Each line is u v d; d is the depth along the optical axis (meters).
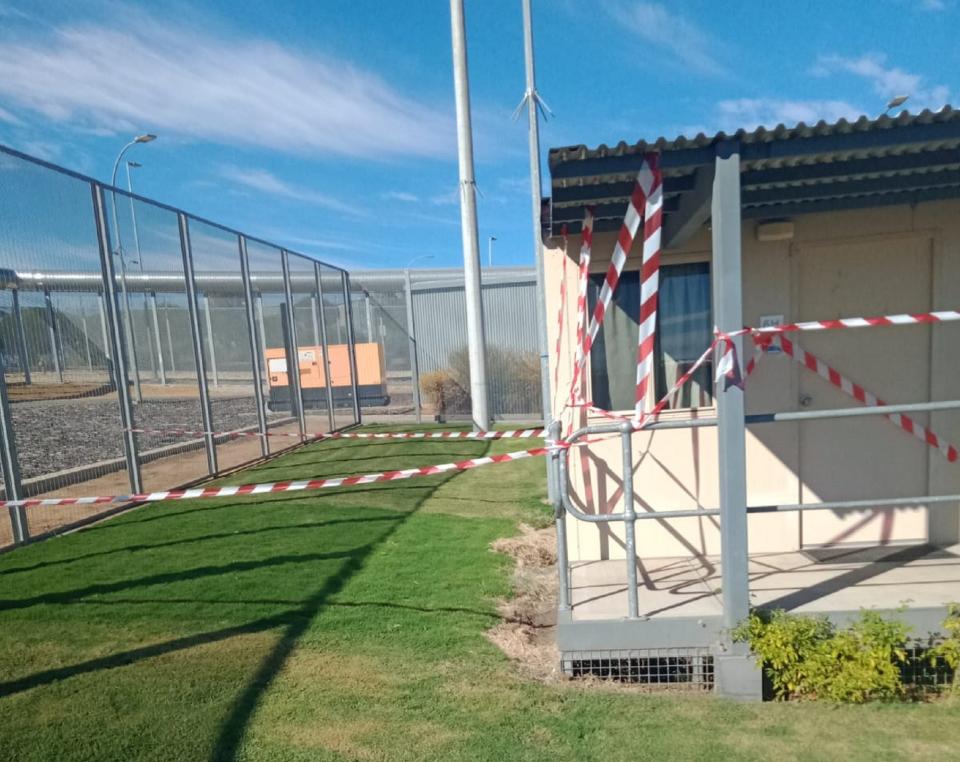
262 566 4.98
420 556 5.21
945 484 4.32
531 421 14.02
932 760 2.64
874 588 3.65
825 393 4.41
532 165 6.03
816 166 3.37
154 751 2.68
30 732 2.79
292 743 2.76
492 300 14.37
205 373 8.80
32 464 6.20
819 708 3.07
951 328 4.27
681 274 4.58
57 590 4.49
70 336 6.62
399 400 14.99
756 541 4.47
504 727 2.90
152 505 7.15
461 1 10.33
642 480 4.55
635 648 3.37
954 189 4.04
